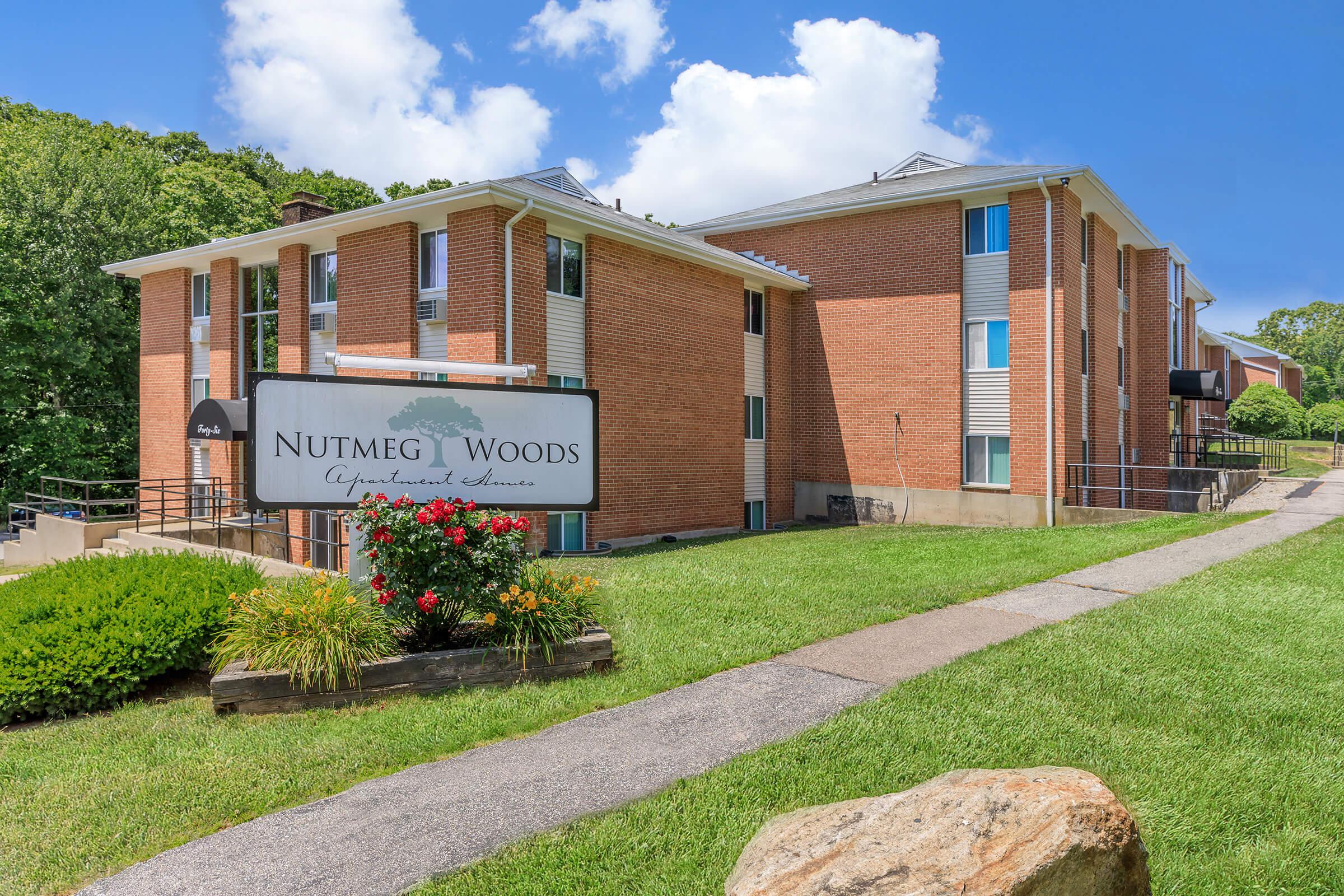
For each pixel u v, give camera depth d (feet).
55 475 84.84
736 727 17.93
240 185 120.88
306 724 18.86
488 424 26.14
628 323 56.29
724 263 62.23
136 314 98.58
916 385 65.77
